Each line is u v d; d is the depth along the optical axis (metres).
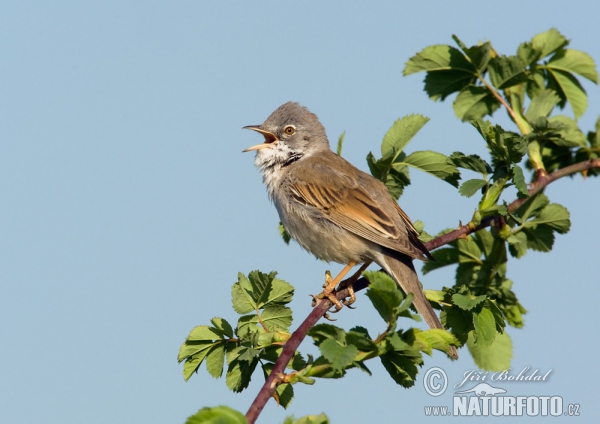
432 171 11.48
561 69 12.45
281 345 9.06
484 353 10.82
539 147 12.13
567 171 11.85
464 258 11.88
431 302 9.73
